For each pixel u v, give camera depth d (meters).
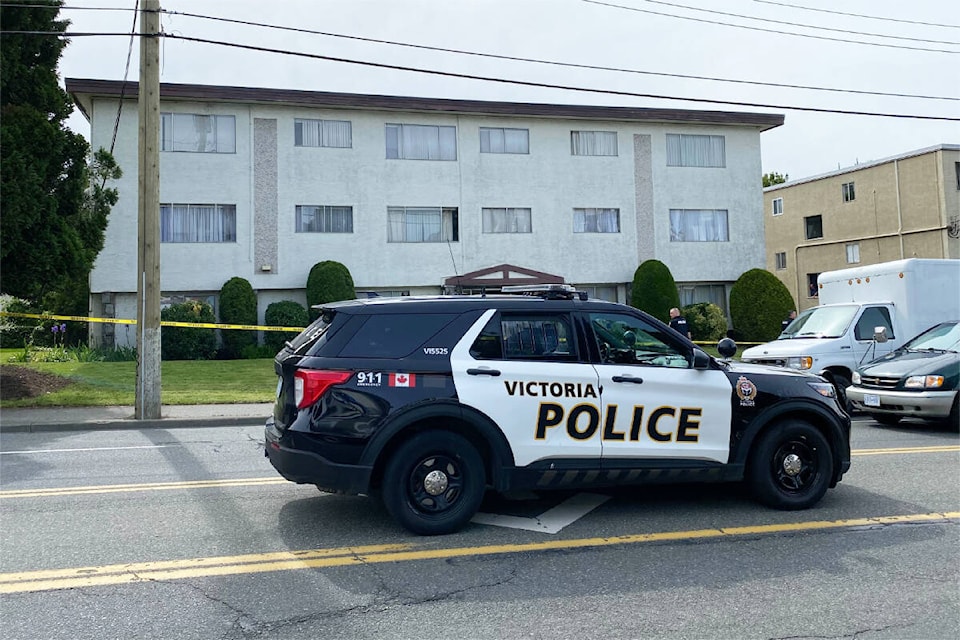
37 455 9.12
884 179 36.00
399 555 5.09
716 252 31.09
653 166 30.53
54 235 14.88
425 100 27.59
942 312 13.00
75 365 20.41
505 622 4.00
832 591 4.45
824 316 13.42
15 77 15.14
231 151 26.20
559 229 29.39
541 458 5.62
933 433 10.46
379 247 27.50
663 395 5.88
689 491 6.90
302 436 5.30
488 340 5.68
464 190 28.39
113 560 5.02
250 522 5.91
